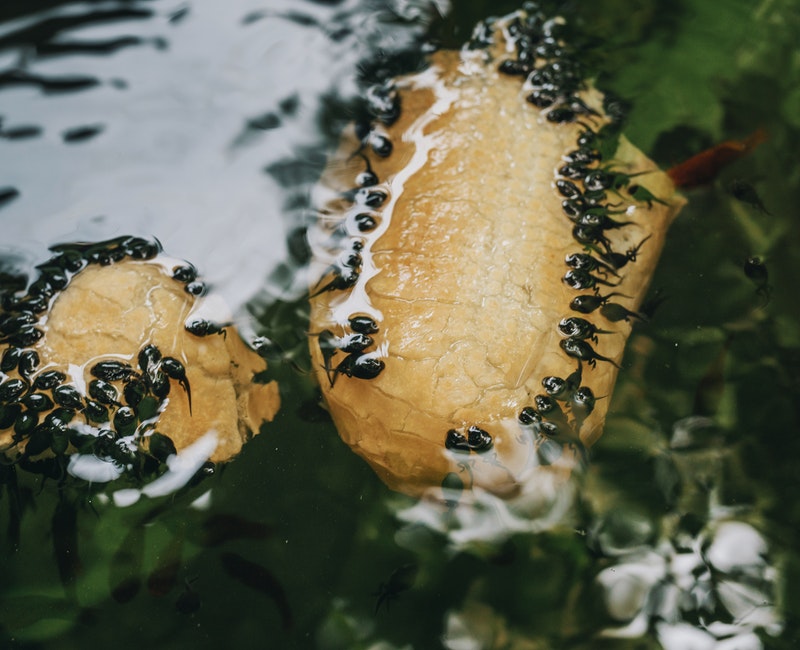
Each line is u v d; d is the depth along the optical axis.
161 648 0.37
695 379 0.41
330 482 0.39
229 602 0.38
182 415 0.40
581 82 0.47
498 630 0.37
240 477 0.39
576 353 0.40
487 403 0.39
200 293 0.42
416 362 0.39
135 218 0.44
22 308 0.41
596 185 0.43
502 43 0.48
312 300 0.42
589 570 0.38
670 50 0.48
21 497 0.39
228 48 0.48
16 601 0.38
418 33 0.48
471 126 0.45
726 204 0.44
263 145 0.45
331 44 0.48
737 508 0.39
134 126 0.46
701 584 0.38
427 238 0.42
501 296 0.40
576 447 0.39
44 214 0.44
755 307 0.42
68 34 0.48
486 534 0.38
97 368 0.40
